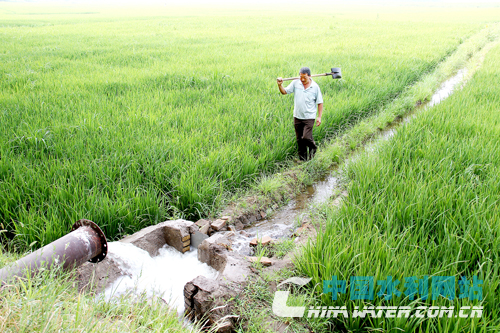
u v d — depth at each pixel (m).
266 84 10.80
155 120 7.53
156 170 5.68
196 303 3.30
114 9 95.88
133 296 3.41
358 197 4.90
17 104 8.33
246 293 3.43
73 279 3.46
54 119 7.48
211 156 6.07
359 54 17.09
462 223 4.06
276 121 8.03
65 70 12.80
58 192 4.88
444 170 5.48
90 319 2.65
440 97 12.20
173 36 26.38
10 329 2.33
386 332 2.96
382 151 6.63
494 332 2.82
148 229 4.48
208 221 4.98
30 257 3.24
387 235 3.98
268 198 5.71
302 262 3.76
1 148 5.97
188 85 10.88
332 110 8.70
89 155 5.93
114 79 11.26
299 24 39.53
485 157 5.79
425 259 3.57
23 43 21.14
